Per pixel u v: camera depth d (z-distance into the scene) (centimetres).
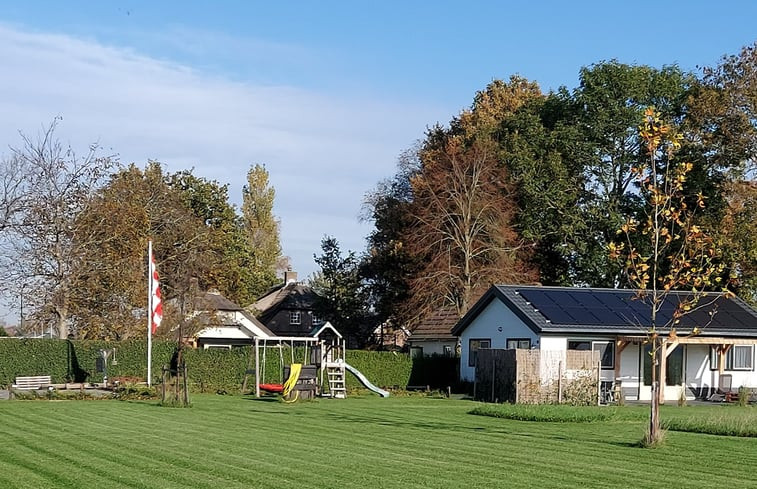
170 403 2770
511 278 5150
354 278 6328
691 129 4741
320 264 6444
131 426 2069
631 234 5091
